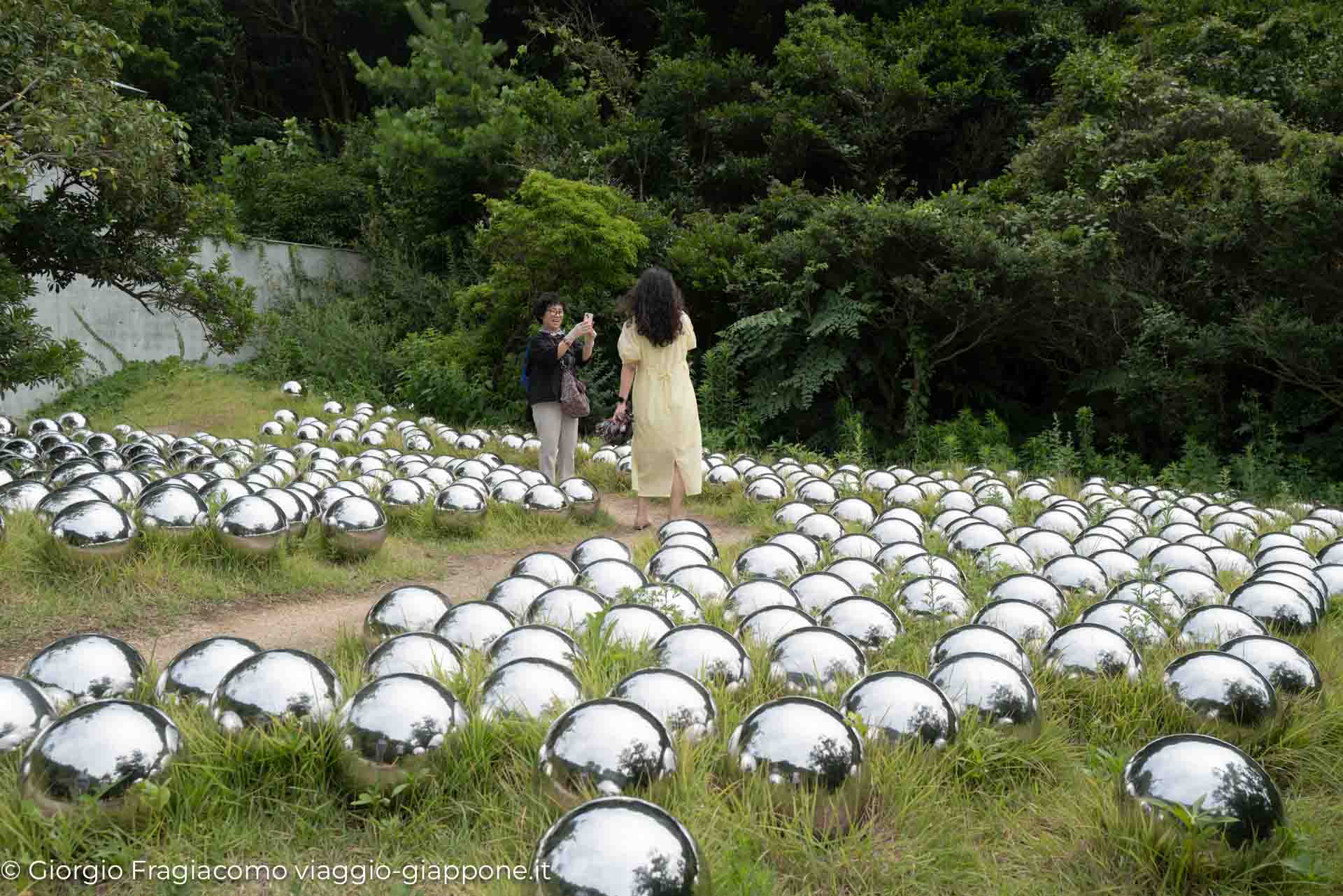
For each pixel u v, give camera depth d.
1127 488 8.95
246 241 19.55
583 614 3.90
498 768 2.79
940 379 14.95
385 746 2.60
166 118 9.19
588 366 15.73
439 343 16.41
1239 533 6.64
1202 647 3.96
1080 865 2.54
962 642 3.53
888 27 21.06
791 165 19.75
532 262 14.80
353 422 11.58
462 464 8.45
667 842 2.01
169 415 14.70
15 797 2.41
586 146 20.80
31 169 8.16
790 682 3.37
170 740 2.53
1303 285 11.27
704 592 4.57
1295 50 15.65
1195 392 11.77
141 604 4.93
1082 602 4.80
